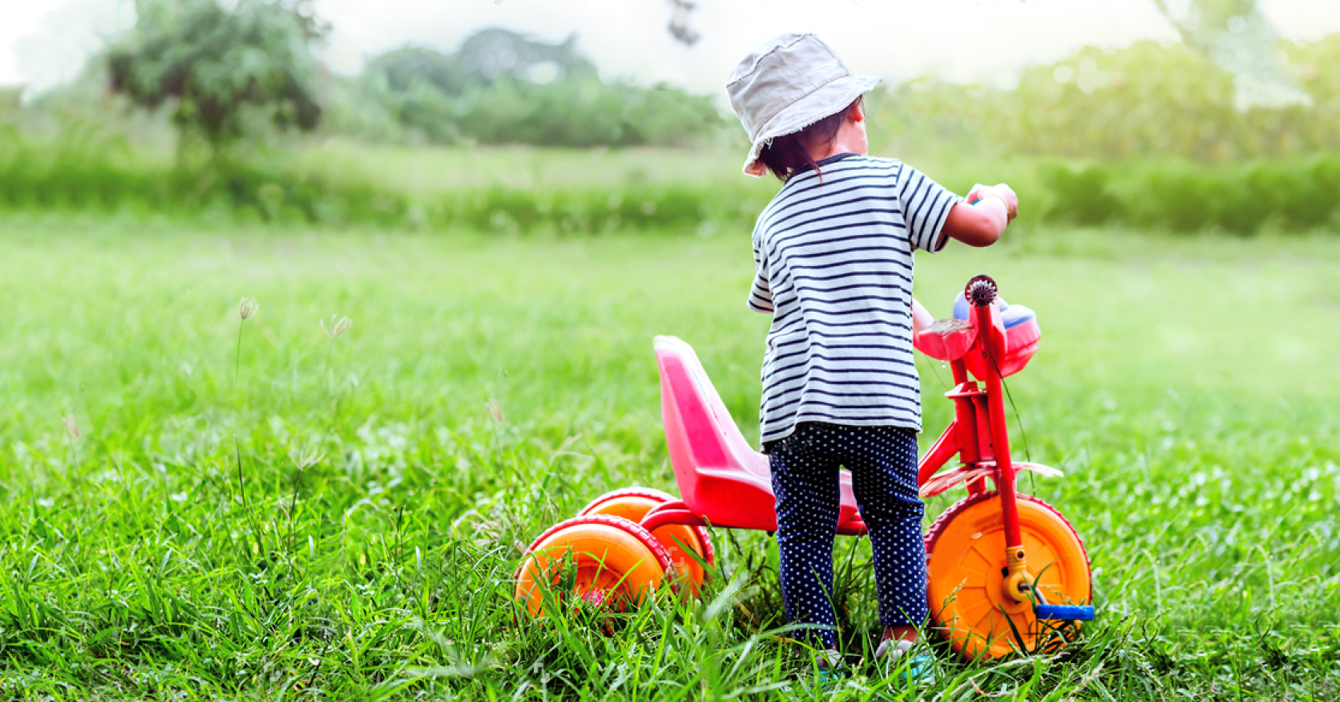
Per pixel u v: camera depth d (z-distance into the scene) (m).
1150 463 4.07
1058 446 4.36
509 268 9.84
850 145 2.34
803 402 2.09
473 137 14.53
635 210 12.72
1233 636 2.48
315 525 2.75
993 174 12.69
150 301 6.82
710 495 2.29
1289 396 5.80
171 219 11.42
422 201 12.66
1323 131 12.70
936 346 2.29
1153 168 12.96
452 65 16.31
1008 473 2.29
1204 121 13.04
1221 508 3.52
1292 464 4.14
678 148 14.40
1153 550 3.11
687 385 2.35
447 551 2.51
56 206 11.48
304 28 13.01
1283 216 12.54
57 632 2.22
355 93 14.00
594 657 2.05
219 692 2.03
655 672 1.95
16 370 5.05
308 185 12.58
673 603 2.18
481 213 12.51
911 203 2.19
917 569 2.21
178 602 2.28
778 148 2.30
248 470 3.37
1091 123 13.24
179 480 3.26
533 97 14.71
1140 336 7.59
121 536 2.69
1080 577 2.37
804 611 2.21
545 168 13.71
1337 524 3.34
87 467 3.46
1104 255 11.58
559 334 6.56
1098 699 2.16
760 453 2.39
